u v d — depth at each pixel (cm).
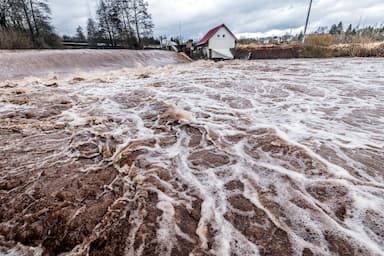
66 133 283
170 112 344
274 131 268
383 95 446
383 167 193
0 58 968
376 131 270
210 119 319
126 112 364
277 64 1147
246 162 208
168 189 173
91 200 165
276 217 145
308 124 293
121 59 1461
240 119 317
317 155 213
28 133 283
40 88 567
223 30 2642
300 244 126
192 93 487
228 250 124
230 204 157
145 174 192
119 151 233
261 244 127
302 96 449
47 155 229
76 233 140
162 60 1738
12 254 131
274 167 198
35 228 144
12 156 226
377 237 128
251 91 502
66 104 418
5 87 580
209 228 138
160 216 148
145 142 252
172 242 130
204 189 173
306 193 164
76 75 803
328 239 128
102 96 476
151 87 564
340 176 181
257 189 171
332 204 153
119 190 175
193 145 246
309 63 1174
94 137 269
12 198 167
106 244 132
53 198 166
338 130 272
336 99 421
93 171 200
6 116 350
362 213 144
